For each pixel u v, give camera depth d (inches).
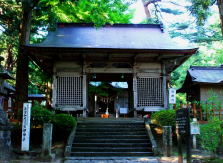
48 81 797.2
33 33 803.4
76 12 709.9
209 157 361.7
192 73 748.6
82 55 589.3
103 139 451.8
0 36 700.7
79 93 609.6
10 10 631.8
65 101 606.9
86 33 697.0
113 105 981.8
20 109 519.8
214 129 350.0
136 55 597.6
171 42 645.3
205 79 703.1
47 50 558.9
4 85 839.1
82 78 613.0
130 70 626.8
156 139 495.5
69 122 472.4
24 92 582.9
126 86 925.2
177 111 295.0
